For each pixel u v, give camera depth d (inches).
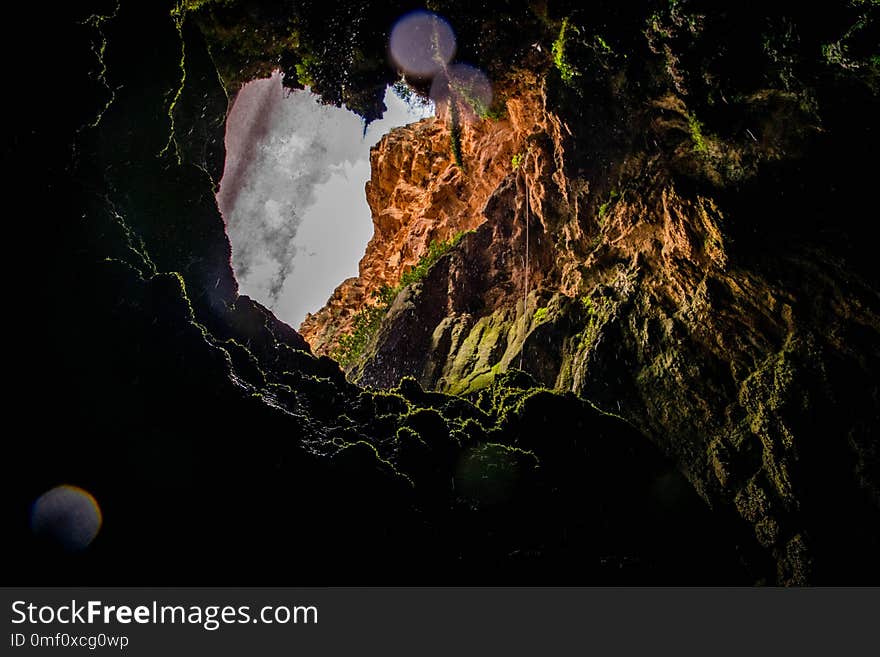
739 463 379.9
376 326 676.1
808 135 350.0
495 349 542.9
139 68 138.6
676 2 298.2
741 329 407.2
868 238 357.1
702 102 345.7
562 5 364.5
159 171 146.9
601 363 442.0
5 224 82.9
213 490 77.6
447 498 96.7
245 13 351.9
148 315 91.3
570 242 517.0
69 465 70.9
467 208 749.9
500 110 504.7
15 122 88.5
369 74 429.4
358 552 79.3
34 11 92.8
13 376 73.7
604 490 116.0
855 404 358.3
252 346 143.3
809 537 339.6
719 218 394.9
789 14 276.4
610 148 453.4
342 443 95.6
